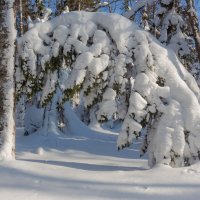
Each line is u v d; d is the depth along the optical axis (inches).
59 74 261.9
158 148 228.5
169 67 242.2
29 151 336.5
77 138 422.3
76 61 240.5
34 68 243.1
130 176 195.5
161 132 230.7
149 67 239.0
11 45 231.9
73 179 185.2
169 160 225.5
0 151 221.6
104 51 243.4
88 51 241.6
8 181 181.6
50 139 394.0
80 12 260.1
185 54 416.2
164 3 432.1
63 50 246.5
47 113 442.3
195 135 231.3
